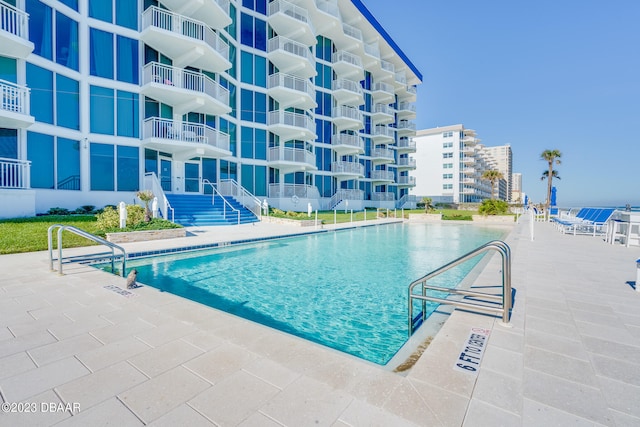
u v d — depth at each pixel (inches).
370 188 1374.3
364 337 154.3
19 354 101.8
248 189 821.2
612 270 233.8
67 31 501.0
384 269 301.9
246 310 191.3
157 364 95.8
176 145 577.6
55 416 72.7
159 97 599.5
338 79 1094.4
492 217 921.5
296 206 901.8
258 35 842.2
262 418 72.5
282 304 202.4
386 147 1432.1
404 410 75.2
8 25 415.5
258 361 97.7
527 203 1384.1
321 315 183.6
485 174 2432.3
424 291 156.0
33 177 463.5
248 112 819.4
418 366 95.4
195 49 592.4
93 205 526.3
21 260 253.0
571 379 88.7
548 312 142.3
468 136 2401.6
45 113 475.8
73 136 506.3
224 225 580.7
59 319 131.3
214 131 670.5
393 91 1406.3
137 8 571.8
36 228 351.6
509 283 126.3
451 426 69.9
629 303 155.4
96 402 77.9
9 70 438.6
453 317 136.1
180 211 561.6
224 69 685.9
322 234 558.9
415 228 734.5
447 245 458.3
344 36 1077.1
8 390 82.6
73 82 508.7
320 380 87.7
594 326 126.4
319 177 1064.8
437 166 2279.8
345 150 1128.8
